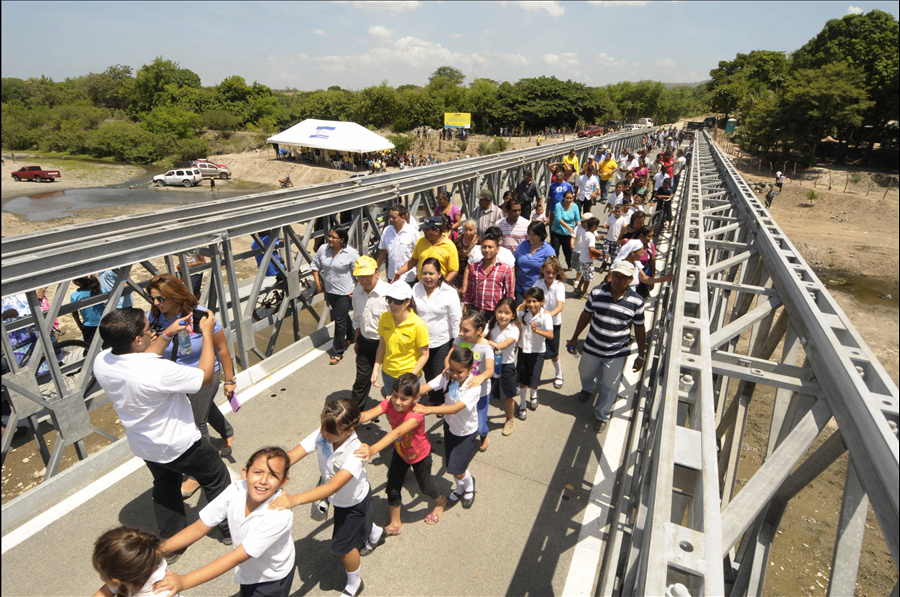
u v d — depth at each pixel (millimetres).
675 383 2309
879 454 1631
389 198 7727
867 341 2031
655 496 1760
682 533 1613
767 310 3150
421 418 3752
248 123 82875
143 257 4562
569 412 5676
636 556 2223
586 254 8492
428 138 66875
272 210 5797
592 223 8328
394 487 3936
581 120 73500
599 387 6117
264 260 5980
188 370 3465
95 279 6121
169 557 3793
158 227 5121
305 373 6234
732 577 3359
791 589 5383
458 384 3959
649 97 98125
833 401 2107
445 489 4574
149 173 55594
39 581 3631
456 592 3656
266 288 6301
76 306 4242
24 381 4039
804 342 2551
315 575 3768
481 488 4570
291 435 5090
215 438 5016
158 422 3430
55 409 4246
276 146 58469
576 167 15734
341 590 3668
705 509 1670
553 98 73625
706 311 3029
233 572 3789
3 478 4711
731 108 66438
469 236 6594
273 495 2998
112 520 4117
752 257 4777
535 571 3818
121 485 4457
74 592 3570
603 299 5113
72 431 4387
